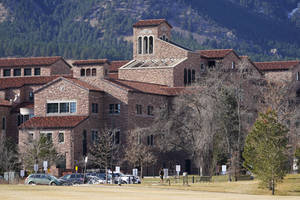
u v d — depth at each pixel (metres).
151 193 197.25
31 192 190.75
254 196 193.50
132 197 177.50
